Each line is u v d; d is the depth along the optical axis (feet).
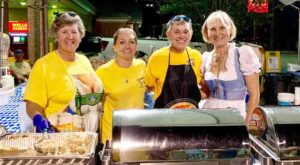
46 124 8.20
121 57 10.78
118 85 10.69
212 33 10.71
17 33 51.75
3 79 14.84
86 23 78.89
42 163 5.70
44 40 30.07
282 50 89.35
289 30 90.33
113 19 85.35
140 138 5.41
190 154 5.36
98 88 9.61
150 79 11.44
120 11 90.89
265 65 31.14
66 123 9.04
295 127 5.76
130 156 5.30
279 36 90.22
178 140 5.41
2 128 7.76
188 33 11.03
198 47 32.42
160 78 11.19
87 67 9.70
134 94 10.94
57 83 9.02
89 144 6.52
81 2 56.49
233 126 5.64
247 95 12.13
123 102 10.77
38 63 9.17
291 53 78.02
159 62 11.18
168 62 11.14
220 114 6.05
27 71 28.48
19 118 10.78
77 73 9.32
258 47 30.68
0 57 16.51
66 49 9.19
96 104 9.53
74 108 9.14
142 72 11.25
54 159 5.73
